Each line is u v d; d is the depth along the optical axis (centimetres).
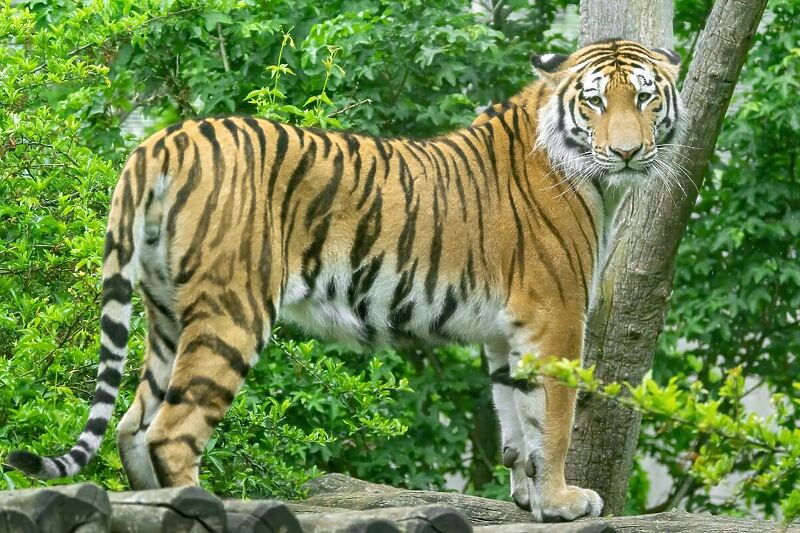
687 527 950
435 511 697
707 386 1873
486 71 1652
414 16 1590
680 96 1136
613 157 981
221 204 861
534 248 979
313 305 927
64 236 1071
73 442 941
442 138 1000
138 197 855
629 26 1293
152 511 656
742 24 1130
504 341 1014
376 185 931
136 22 1327
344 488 1165
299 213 901
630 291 1233
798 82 1714
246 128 894
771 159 1828
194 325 859
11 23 1233
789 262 1794
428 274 950
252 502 680
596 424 1260
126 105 1512
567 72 1022
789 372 1852
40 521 613
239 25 1499
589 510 991
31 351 981
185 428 845
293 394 1301
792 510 637
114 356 840
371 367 1189
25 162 1112
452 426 1647
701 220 1856
